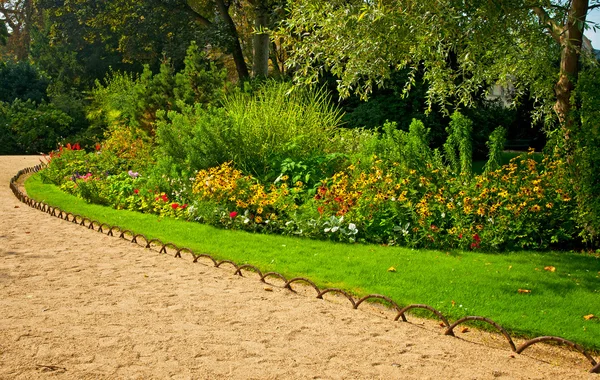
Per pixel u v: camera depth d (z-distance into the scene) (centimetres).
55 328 374
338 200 741
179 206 883
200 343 353
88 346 343
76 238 727
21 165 1814
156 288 488
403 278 534
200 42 2005
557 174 701
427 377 311
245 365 320
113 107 1927
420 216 694
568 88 689
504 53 717
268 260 607
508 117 1534
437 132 1384
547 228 690
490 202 725
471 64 661
